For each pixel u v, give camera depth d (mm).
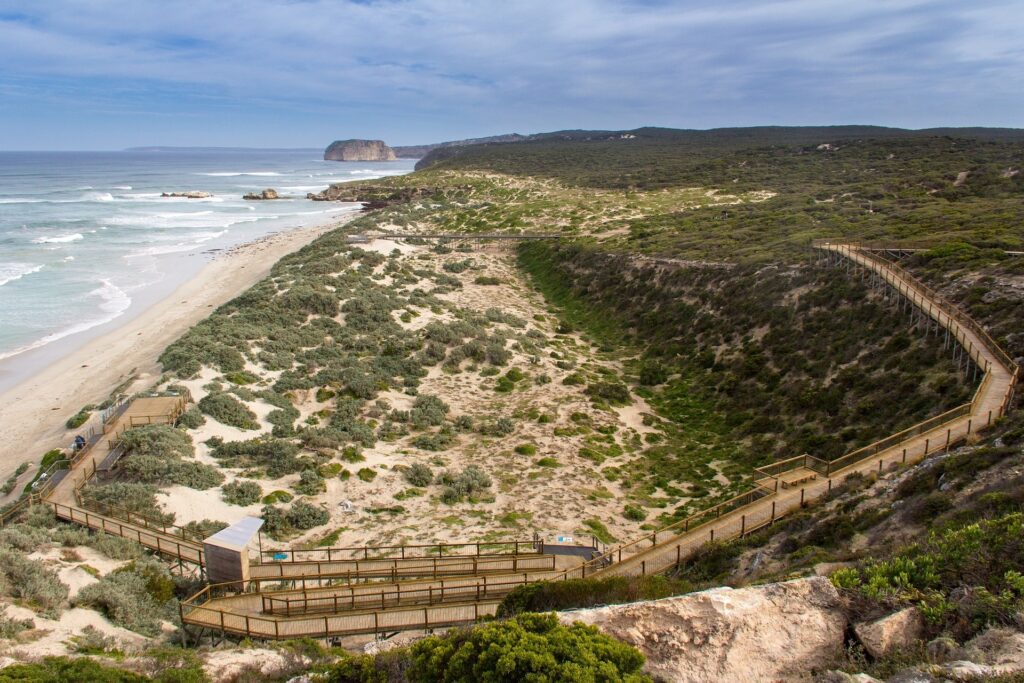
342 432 30422
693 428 33406
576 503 24875
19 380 37969
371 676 8477
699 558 16562
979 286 31344
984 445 17078
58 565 15438
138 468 23938
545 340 48062
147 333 46438
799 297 40375
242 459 27078
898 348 30312
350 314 47281
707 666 7629
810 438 27438
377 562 18453
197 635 13727
